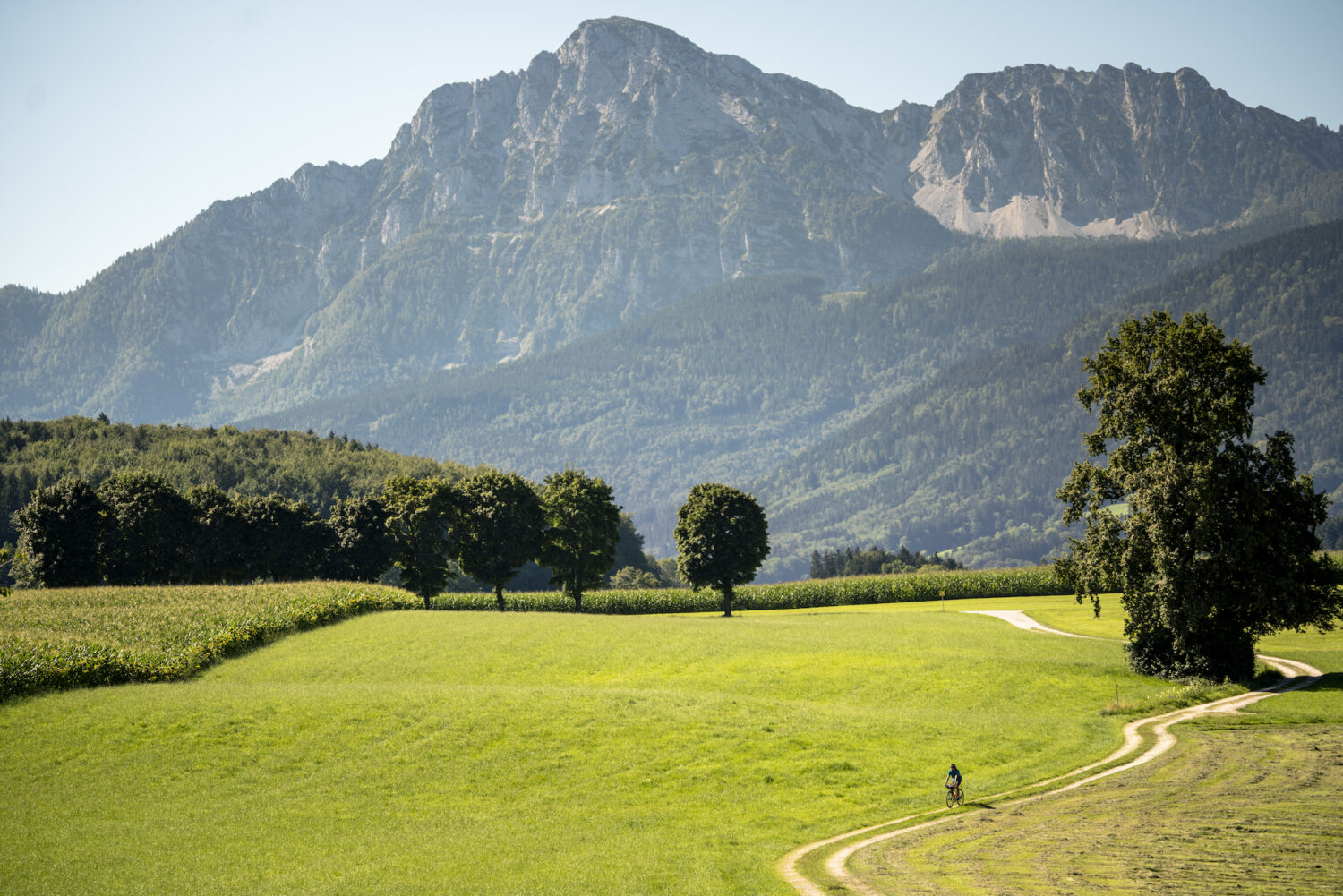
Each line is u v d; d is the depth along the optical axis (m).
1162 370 59.16
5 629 72.94
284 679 65.75
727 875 30.77
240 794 42.41
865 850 32.97
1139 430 60.03
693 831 36.78
